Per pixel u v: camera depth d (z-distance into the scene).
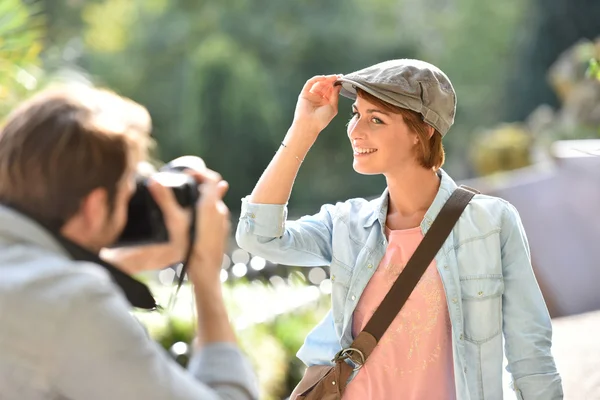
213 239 2.92
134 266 2.90
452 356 4.05
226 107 39.28
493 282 4.03
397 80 4.02
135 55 44.03
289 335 8.94
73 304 2.58
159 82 43.94
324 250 4.45
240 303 9.12
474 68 51.75
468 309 4.04
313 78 4.25
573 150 12.23
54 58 13.07
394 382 4.06
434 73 4.11
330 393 4.12
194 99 39.62
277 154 4.23
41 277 2.60
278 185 4.19
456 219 4.09
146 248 2.89
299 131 4.21
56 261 2.66
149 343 2.69
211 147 39.41
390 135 4.09
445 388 4.04
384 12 48.72
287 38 44.41
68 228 2.76
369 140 4.12
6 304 2.57
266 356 7.97
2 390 2.57
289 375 8.65
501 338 4.04
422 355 4.05
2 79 9.02
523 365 4.04
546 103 41.12
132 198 2.86
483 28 52.12
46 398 2.60
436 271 4.06
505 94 44.88
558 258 11.92
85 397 2.61
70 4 44.19
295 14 45.53
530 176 12.68
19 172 2.70
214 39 43.00
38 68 9.91
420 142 4.12
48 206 2.71
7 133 2.74
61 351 2.58
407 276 4.06
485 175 22.58
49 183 2.69
